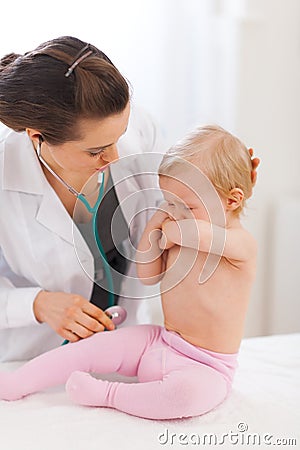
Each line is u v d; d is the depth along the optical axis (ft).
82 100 3.79
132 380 4.60
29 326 5.07
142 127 5.09
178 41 7.54
